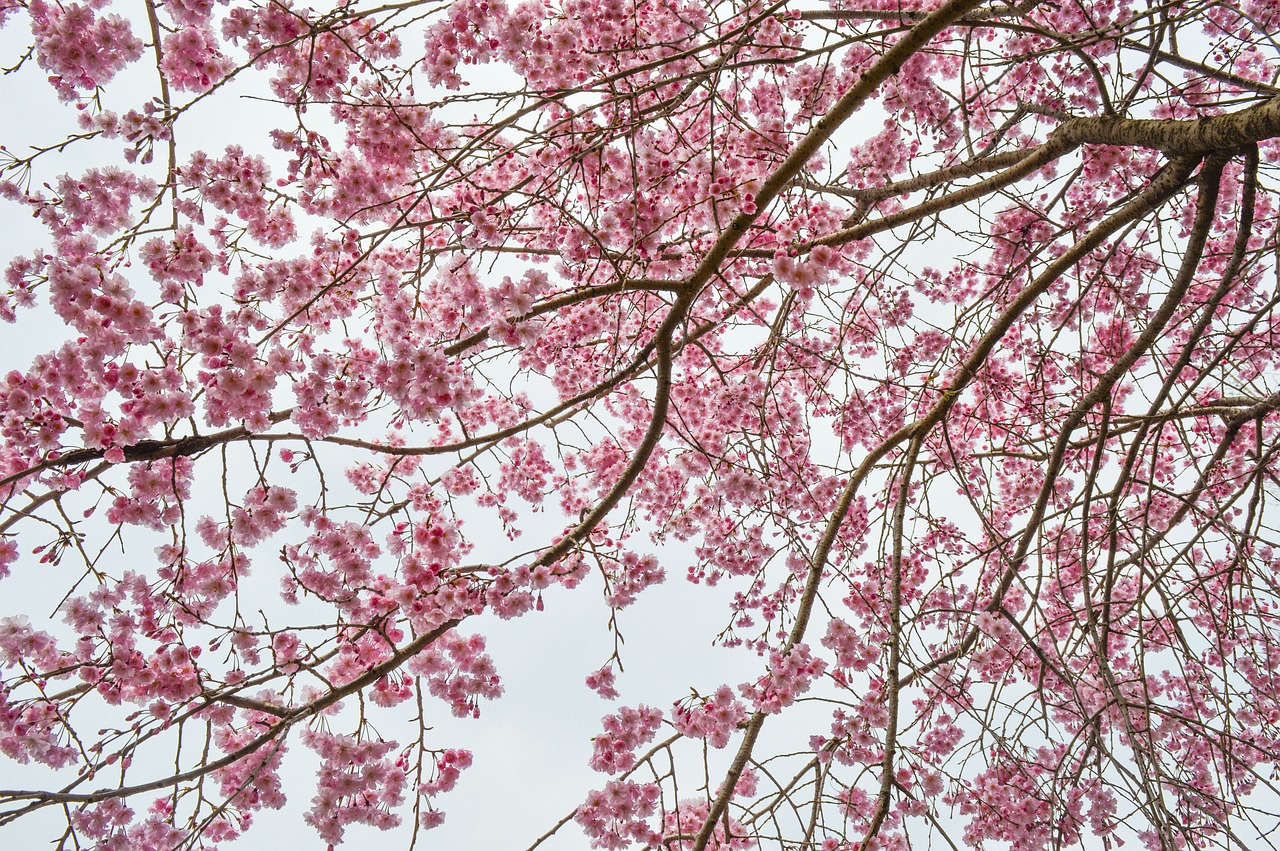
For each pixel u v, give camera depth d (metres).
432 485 4.12
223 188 3.45
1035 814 4.41
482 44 3.57
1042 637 5.71
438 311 4.25
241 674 3.28
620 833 3.78
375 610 3.48
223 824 3.57
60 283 2.86
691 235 3.96
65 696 3.06
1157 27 3.25
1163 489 4.14
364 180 3.76
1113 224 3.84
